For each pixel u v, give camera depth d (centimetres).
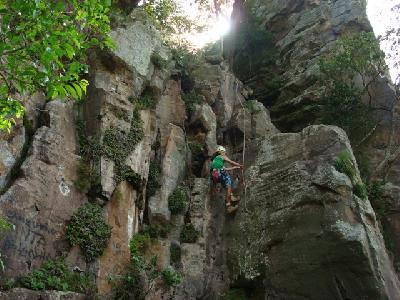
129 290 991
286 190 1124
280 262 1055
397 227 1330
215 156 1315
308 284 1002
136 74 1248
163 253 1127
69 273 912
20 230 877
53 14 665
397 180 1433
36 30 649
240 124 1485
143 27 1349
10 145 944
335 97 1555
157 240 1141
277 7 2058
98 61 1186
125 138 1140
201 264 1162
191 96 1473
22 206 896
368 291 949
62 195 976
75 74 698
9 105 708
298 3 2020
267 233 1109
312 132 1172
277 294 1037
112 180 1070
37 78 671
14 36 645
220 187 1293
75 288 898
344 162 1085
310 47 1855
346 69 1555
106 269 984
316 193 1063
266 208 1145
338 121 1554
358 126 1541
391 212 1352
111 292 965
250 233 1148
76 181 1016
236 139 1488
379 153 1524
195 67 1609
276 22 2045
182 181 1298
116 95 1168
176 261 1152
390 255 1279
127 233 1069
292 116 1689
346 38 1631
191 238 1205
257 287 1091
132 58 1255
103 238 996
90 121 1119
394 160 1445
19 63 730
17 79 688
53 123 1031
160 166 1264
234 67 1962
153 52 1350
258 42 1986
